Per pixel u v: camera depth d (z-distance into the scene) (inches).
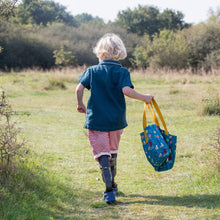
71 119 354.3
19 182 118.3
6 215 91.0
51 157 199.6
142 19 2153.1
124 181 161.5
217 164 148.5
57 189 129.8
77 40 1562.5
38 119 339.6
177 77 707.4
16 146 132.7
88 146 240.5
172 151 124.3
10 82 641.6
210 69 1043.9
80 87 122.6
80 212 110.3
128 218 103.1
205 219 94.5
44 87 603.2
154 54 1155.9
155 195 133.5
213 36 1153.4
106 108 118.6
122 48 124.5
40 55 1316.4
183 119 336.8
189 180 150.3
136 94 119.0
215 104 355.6
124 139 269.4
